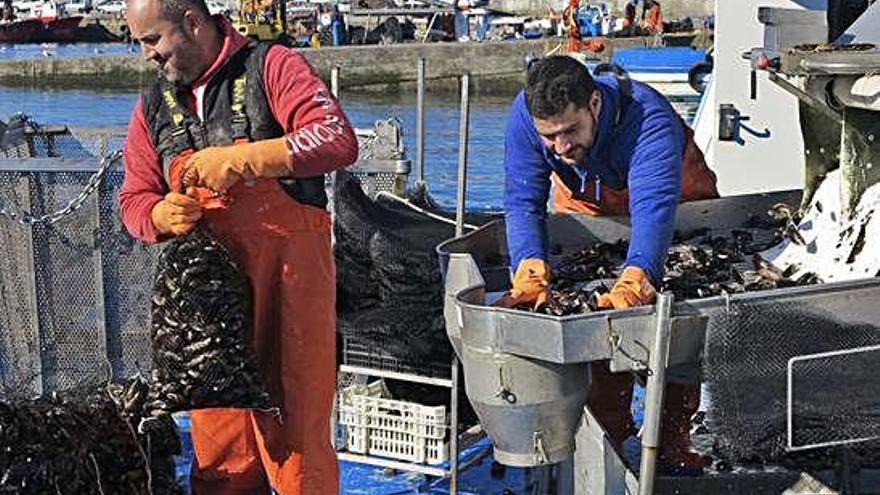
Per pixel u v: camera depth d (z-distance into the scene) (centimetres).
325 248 398
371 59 3014
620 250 500
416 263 509
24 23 4412
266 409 382
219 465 413
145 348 580
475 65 2988
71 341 577
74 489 392
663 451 458
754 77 697
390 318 514
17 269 570
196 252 376
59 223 566
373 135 645
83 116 2391
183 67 379
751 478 435
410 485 539
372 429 526
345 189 540
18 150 632
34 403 408
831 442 367
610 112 407
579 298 396
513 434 362
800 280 445
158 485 414
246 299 384
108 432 405
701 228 539
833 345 367
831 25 569
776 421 364
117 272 573
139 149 399
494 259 493
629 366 349
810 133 501
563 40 2864
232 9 3206
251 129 380
